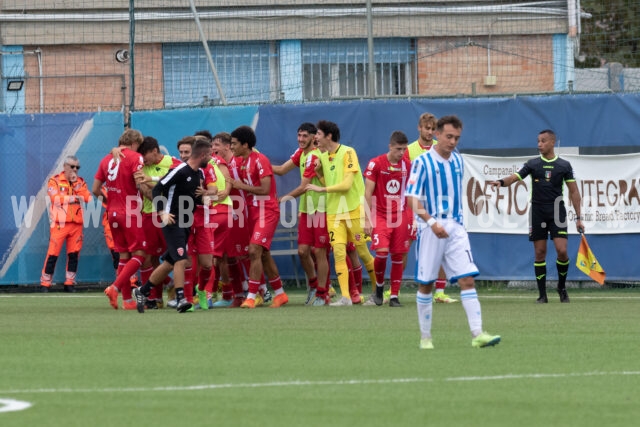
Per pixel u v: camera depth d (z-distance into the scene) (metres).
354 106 62.22
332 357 31.89
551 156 53.88
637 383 27.05
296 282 64.12
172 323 42.84
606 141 60.78
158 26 79.94
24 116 64.38
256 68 81.06
